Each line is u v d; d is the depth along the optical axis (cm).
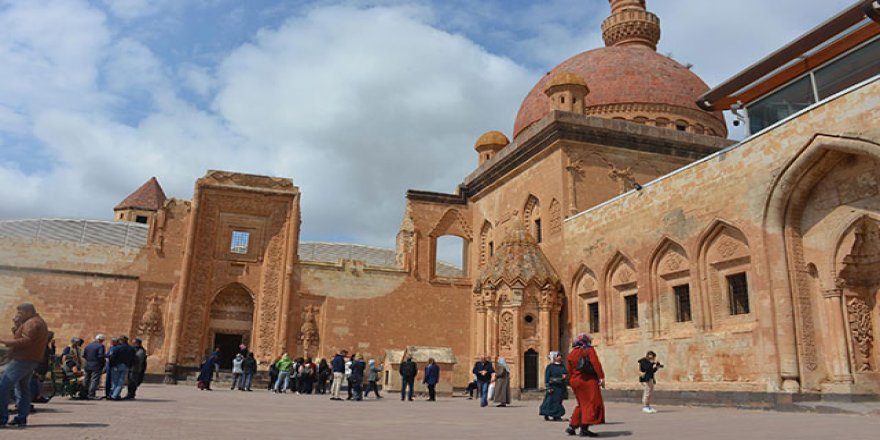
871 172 1914
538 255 3203
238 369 3009
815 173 2034
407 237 3972
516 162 3641
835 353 1977
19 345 964
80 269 3466
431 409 1941
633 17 4475
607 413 1836
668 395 2434
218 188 3747
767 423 1404
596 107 3878
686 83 4003
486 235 4012
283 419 1374
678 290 2544
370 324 3769
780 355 2022
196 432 1014
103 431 965
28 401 1001
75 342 1973
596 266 2931
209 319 3631
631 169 3356
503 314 3117
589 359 1103
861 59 2172
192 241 3612
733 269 2286
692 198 2452
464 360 3866
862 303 2012
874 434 1105
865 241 1969
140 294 3522
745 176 2222
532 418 1572
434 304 3906
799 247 2097
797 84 2425
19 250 3391
